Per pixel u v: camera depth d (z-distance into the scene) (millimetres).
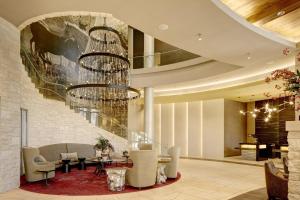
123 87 7414
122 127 12344
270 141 14625
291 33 7289
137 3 4887
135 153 6582
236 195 6047
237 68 9195
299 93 3465
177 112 16125
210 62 10180
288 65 8828
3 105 6004
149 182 6691
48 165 7113
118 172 6457
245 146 13414
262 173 9344
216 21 5520
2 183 5992
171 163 7984
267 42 6621
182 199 5684
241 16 6020
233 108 14984
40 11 5523
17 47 6570
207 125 14828
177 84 12789
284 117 14055
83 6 5168
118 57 7270
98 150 10664
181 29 5938
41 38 9805
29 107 8617
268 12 5895
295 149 3260
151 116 12711
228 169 10305
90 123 11164
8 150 6156
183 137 15719
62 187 6664
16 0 5074
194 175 8797
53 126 9734
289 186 3281
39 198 5609
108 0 4836
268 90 11414
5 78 6090
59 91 10188
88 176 8305
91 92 8242
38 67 9438
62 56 10797
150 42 13148
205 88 12953
